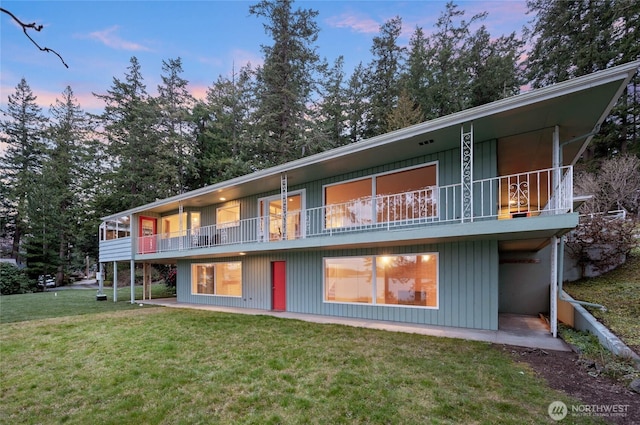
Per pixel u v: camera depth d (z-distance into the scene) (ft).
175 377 15.25
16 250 103.81
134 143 81.66
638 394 12.30
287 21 70.95
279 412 11.75
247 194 40.88
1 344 21.75
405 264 28.09
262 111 71.56
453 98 66.03
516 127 22.02
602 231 29.63
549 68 69.92
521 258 32.09
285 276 36.37
